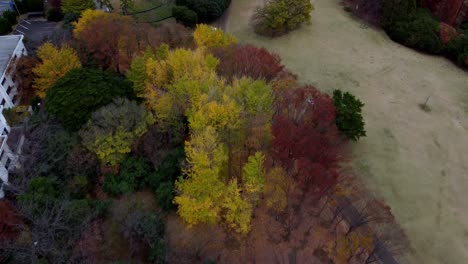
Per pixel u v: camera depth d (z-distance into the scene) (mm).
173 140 42656
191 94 41938
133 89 47875
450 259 41219
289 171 40344
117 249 34781
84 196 39938
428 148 52844
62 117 42156
